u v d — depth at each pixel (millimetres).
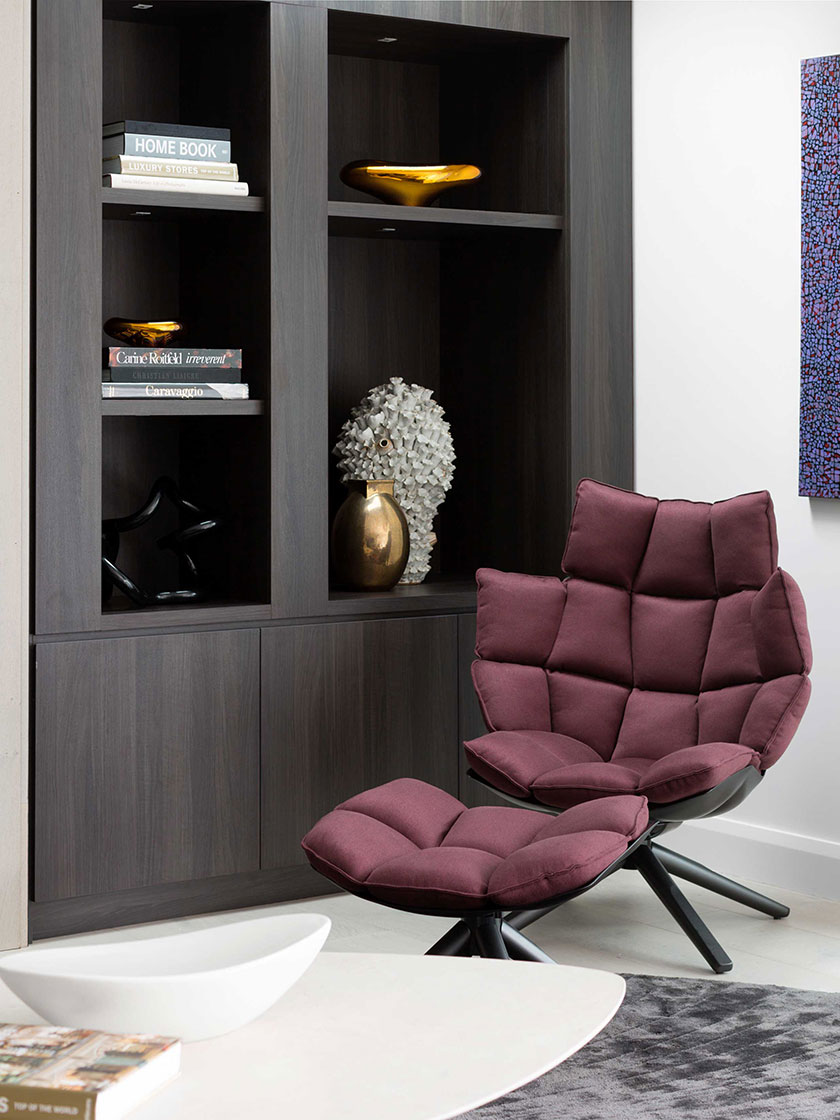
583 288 3920
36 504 3168
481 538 4285
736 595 3209
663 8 3887
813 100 3438
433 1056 1577
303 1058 1572
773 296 3607
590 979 1830
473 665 3340
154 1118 1417
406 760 3684
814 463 3461
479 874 2465
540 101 3980
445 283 4355
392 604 3666
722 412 3758
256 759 3461
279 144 3469
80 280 3209
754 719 2957
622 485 4012
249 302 3564
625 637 3336
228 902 3463
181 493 3734
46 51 3148
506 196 4129
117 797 3277
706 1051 2502
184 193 3387
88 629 3240
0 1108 1366
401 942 3170
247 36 3543
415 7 3666
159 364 3385
